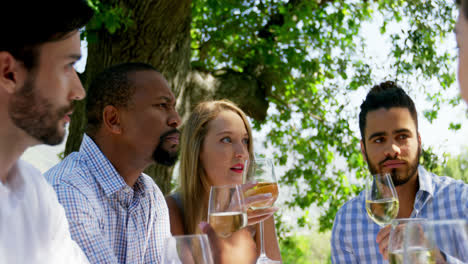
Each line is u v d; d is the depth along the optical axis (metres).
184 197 2.42
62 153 5.06
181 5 4.66
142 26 4.73
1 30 1.10
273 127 8.47
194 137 2.43
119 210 1.90
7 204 1.22
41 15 1.12
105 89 1.93
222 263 2.27
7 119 1.17
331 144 7.76
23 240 1.26
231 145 2.40
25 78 1.15
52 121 1.22
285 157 8.50
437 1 6.19
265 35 7.33
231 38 7.15
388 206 1.83
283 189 8.51
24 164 1.37
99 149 1.93
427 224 1.00
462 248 0.97
